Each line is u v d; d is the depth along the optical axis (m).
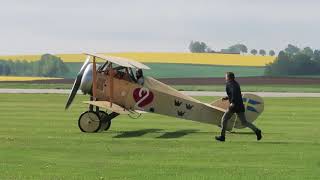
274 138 51.94
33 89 170.50
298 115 79.75
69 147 44.31
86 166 36.12
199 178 32.56
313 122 69.00
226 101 56.12
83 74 60.56
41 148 43.62
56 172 33.97
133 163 37.34
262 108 54.53
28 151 42.12
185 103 57.25
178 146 45.56
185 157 40.00
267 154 41.50
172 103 57.53
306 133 56.56
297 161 38.44
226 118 48.94
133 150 43.09
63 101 108.50
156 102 57.94
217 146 45.66
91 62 62.44
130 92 58.47
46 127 60.00
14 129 57.59
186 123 67.50
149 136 53.31
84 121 56.22
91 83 60.06
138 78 58.72
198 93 149.50
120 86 58.81
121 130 58.97
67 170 34.66
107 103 57.88
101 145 45.69
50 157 39.50
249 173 34.09
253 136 53.72
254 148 44.66
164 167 35.97
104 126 58.12
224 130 49.00
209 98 124.25
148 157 39.91
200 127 62.94
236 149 44.03
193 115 57.00
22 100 110.94
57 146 44.78
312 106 99.50
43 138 49.81
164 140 49.66
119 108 56.88
